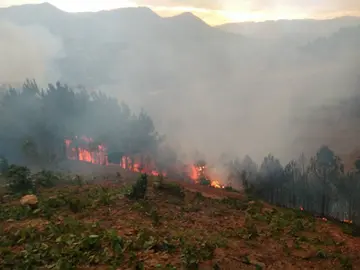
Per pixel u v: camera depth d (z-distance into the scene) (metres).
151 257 7.95
